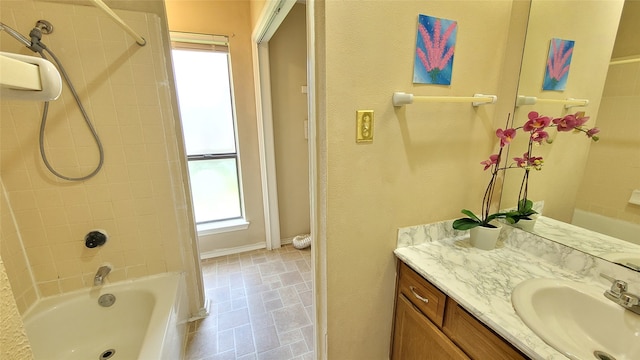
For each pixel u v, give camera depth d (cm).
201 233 258
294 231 296
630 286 90
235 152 262
